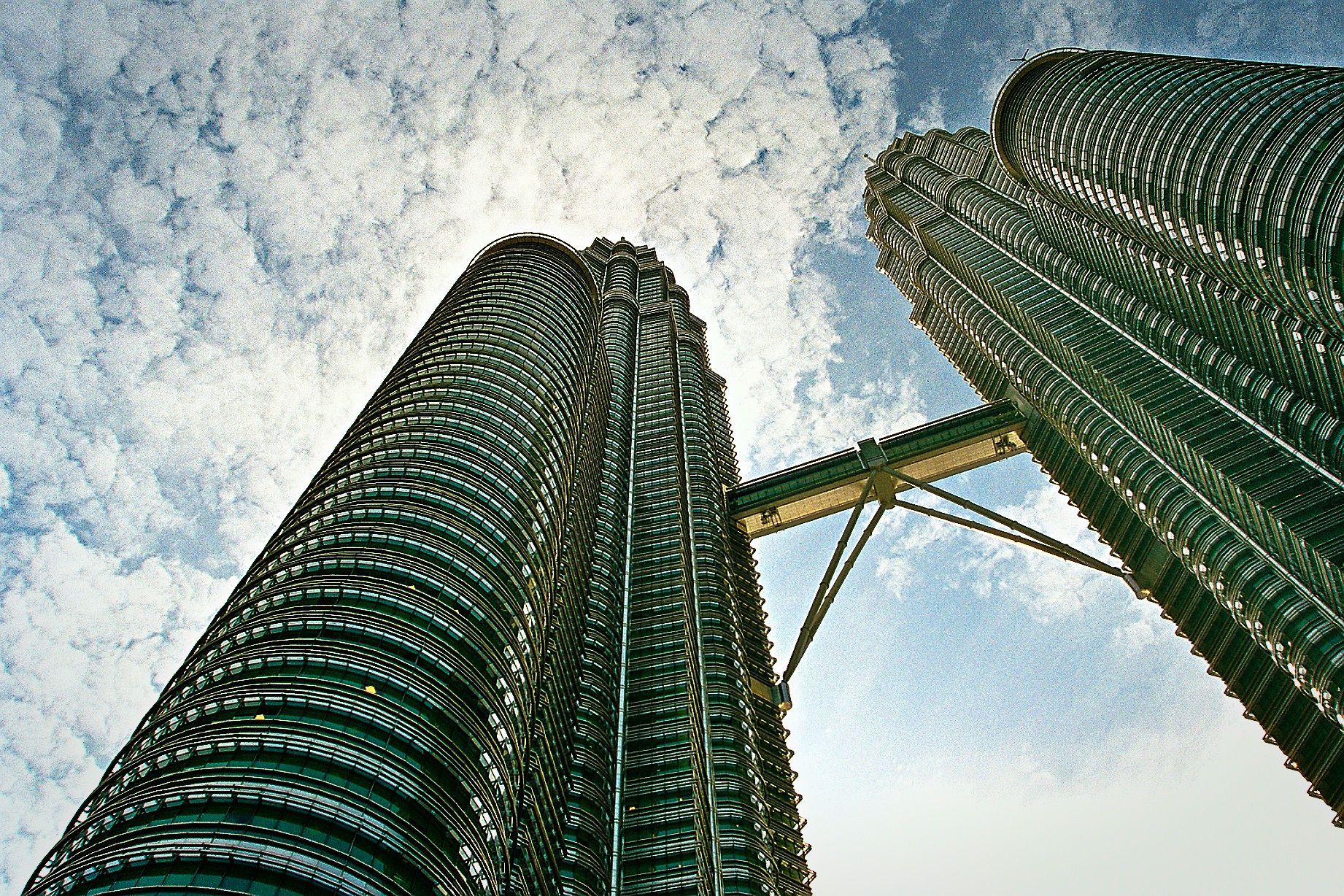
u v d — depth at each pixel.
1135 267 145.25
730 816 87.44
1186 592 141.88
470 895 43.19
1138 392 138.00
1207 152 108.94
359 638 52.84
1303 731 121.62
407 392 87.81
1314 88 102.88
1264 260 102.06
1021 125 152.88
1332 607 101.88
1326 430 109.62
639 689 105.81
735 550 168.38
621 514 136.25
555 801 72.00
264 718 45.19
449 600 59.88
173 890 35.16
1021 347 178.00
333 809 40.47
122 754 48.75
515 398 89.69
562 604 88.75
